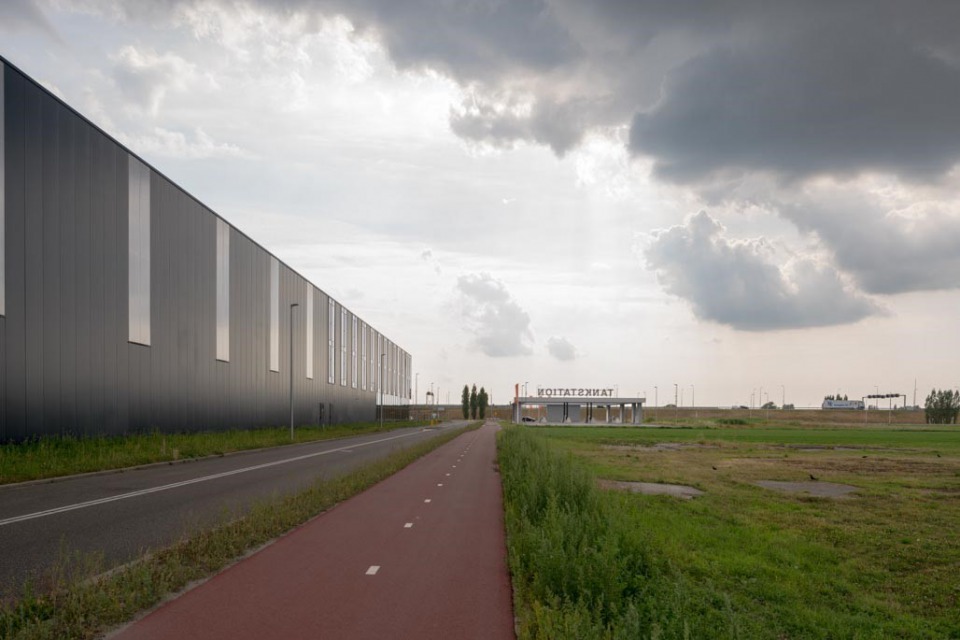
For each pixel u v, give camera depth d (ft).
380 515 46.50
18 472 67.72
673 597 23.03
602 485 71.10
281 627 21.72
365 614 23.27
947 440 203.82
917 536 48.57
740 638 21.07
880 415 650.02
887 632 28.07
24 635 19.51
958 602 32.91
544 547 25.73
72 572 28.60
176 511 46.73
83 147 101.86
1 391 84.69
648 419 452.35
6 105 85.71
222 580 27.76
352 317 296.92
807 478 88.74
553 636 18.30
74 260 99.30
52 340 94.32
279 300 198.90
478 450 131.34
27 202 89.61
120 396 111.55
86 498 54.13
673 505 59.93
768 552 41.96
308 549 34.37
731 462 114.11
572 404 427.33
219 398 154.10
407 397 490.49
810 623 28.14
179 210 134.41
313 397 233.14
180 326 134.41
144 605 23.80
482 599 25.45
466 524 43.09
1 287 84.79
